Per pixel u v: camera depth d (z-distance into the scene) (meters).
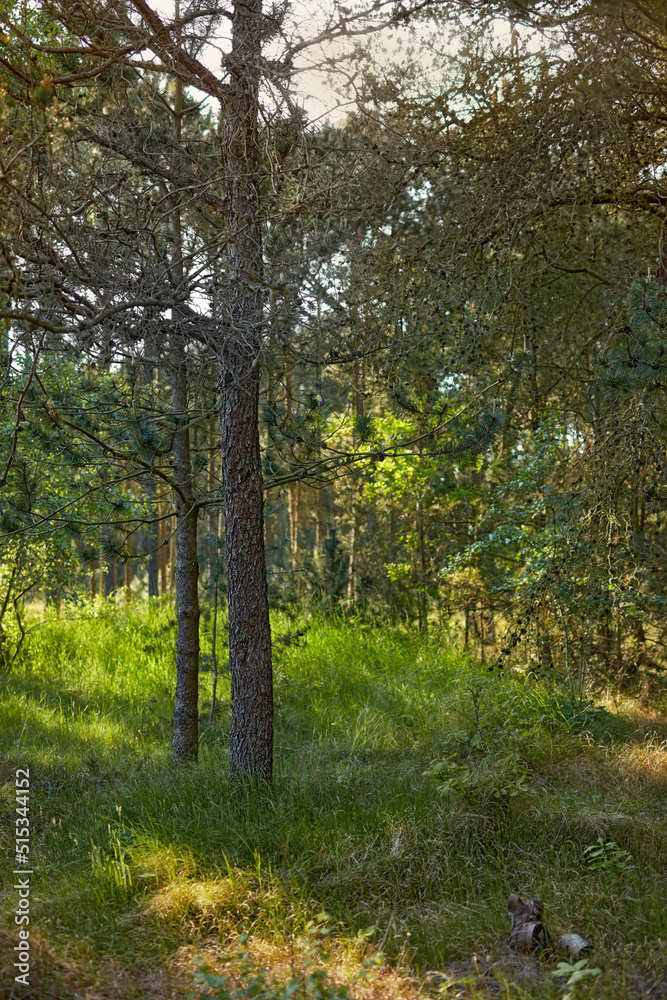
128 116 5.04
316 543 15.27
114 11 4.60
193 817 5.40
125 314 4.66
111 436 7.09
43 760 7.22
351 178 4.71
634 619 9.46
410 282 6.33
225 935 4.09
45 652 12.41
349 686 9.94
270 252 5.25
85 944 3.94
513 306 6.96
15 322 4.48
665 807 5.46
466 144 6.18
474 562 11.91
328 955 3.85
